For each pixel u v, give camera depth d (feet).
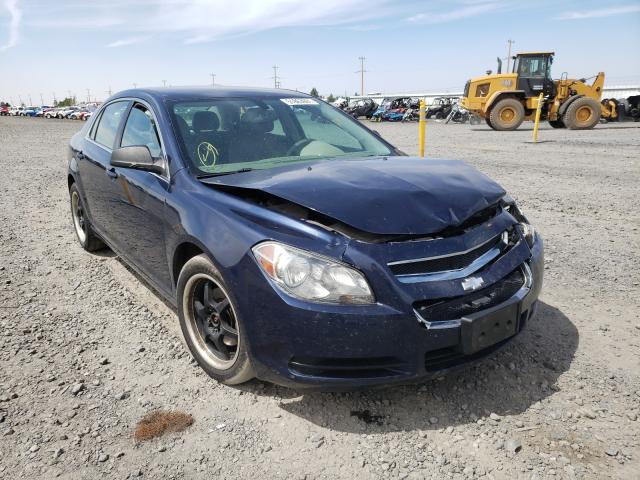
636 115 85.51
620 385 9.57
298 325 7.88
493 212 9.56
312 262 7.93
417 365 7.97
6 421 8.81
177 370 10.36
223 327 9.47
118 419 8.86
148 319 12.63
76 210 18.29
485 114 75.61
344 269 7.82
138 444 8.25
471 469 7.61
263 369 8.50
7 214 23.77
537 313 12.50
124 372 10.31
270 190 8.86
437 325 7.91
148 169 11.05
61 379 10.04
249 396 9.46
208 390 9.67
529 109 76.02
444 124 103.09
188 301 10.11
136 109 13.34
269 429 8.57
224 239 8.82
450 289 8.02
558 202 24.07
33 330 12.09
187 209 9.80
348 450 8.06
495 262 8.78
